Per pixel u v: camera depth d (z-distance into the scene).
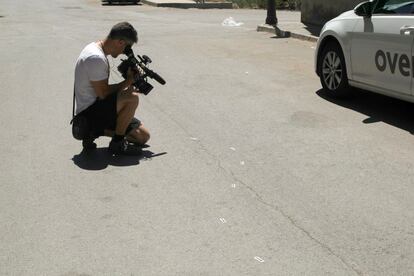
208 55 12.11
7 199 5.07
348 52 7.67
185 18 22.11
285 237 4.32
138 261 4.01
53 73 10.45
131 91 5.96
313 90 8.77
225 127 7.02
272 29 15.73
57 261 4.03
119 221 4.61
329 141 6.43
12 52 12.99
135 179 5.46
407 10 6.80
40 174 5.62
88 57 5.79
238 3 29.09
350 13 7.86
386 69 7.02
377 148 6.18
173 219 4.63
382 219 4.58
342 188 5.18
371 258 4.01
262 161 5.87
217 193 5.12
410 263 3.94
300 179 5.39
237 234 4.38
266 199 4.98
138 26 18.50
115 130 6.05
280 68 10.55
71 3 31.56
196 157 6.02
